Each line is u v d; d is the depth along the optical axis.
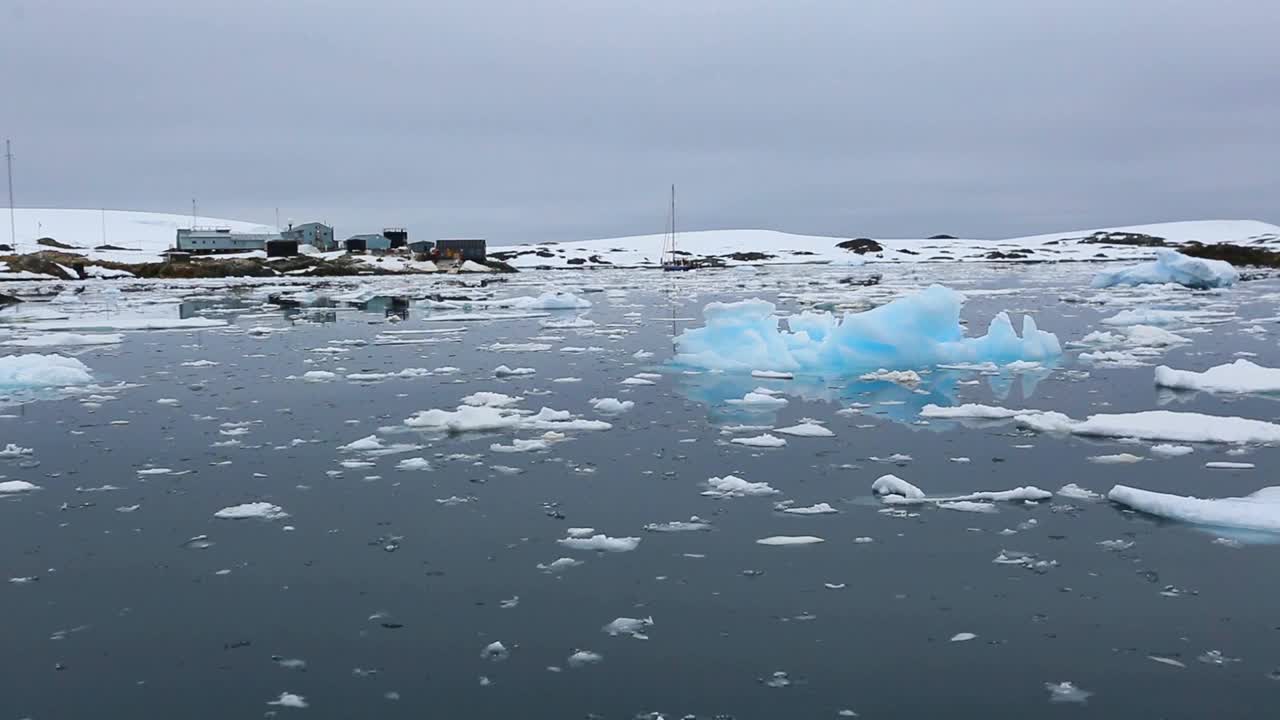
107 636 5.81
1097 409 12.11
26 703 5.04
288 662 5.46
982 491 8.50
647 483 8.87
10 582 6.62
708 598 6.25
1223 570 6.54
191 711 4.95
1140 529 7.39
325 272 63.22
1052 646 5.53
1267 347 18.00
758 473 9.20
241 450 10.28
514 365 16.81
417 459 9.76
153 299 37.00
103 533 7.59
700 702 4.98
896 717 4.82
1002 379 14.55
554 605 6.18
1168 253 37.78
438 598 6.31
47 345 20.03
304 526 7.72
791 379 14.91
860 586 6.40
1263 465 9.09
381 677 5.28
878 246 97.50
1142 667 5.28
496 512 8.04
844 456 9.80
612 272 71.12
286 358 17.92
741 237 111.38
